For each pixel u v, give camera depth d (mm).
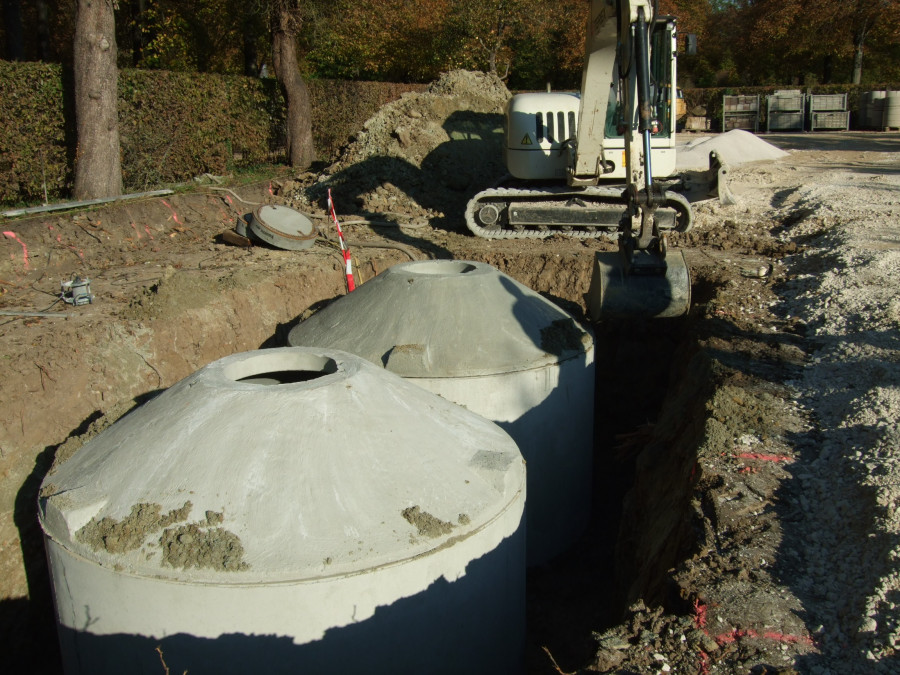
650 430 8102
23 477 6629
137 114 15141
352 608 4094
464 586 4539
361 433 4648
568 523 7906
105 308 8750
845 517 4312
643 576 5211
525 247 13406
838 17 41938
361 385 4973
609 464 9422
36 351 7250
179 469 4410
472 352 7090
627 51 8680
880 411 5395
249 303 9906
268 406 4602
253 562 3988
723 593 3846
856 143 29422
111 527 4230
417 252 12930
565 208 13805
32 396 6922
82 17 12773
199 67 29703
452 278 7504
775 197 17594
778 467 5059
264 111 21438
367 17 31047
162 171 16016
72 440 5340
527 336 7434
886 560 3723
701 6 48625
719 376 6637
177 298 8883
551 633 6504
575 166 12961
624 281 8156
